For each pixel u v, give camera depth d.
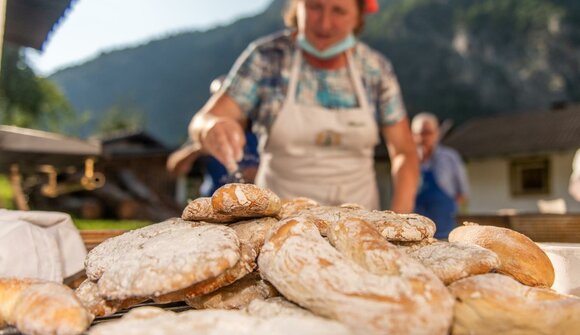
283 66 2.21
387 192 12.88
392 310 0.60
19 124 24.78
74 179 10.71
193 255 0.71
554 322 0.64
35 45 3.74
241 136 1.75
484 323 0.66
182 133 103.25
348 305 0.61
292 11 2.37
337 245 0.73
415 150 2.46
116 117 43.88
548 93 69.56
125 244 0.82
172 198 17.22
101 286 0.71
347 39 2.15
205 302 0.81
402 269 0.65
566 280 0.86
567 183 13.61
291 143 2.22
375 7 2.31
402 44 82.69
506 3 80.56
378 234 0.72
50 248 1.01
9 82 23.89
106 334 0.55
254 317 0.60
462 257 0.74
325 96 2.22
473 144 15.49
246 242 0.84
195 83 113.94
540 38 74.44
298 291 0.66
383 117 2.41
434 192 3.71
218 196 0.87
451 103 71.94
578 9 75.56
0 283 0.75
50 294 0.69
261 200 0.88
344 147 2.25
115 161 16.45
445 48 80.25
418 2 87.44
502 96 71.56
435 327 0.60
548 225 1.50
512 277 0.81
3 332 0.68
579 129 14.38
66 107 27.09
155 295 0.68
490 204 14.76
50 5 3.21
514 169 14.46
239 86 2.23
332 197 2.24
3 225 0.98
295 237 0.71
